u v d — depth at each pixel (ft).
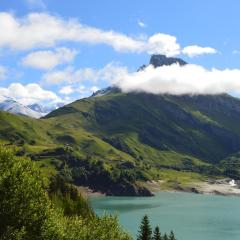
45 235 150.61
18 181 149.48
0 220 143.13
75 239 176.24
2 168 152.15
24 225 145.79
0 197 144.97
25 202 148.36
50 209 157.69
